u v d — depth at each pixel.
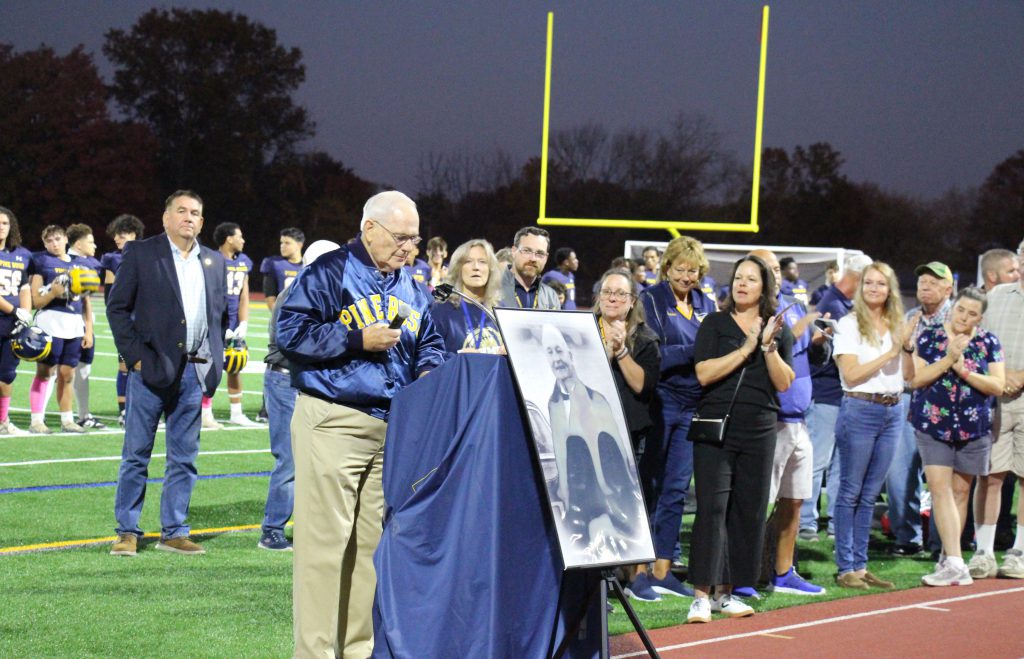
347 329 3.87
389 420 3.74
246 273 11.20
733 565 5.34
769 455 5.29
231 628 4.73
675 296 6.04
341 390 3.89
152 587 5.32
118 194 45.69
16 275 9.57
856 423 6.19
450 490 3.52
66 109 44.75
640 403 5.59
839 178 44.66
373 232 4.03
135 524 5.98
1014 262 7.45
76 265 10.00
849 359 6.17
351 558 4.11
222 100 48.66
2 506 6.88
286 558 6.10
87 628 4.61
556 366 3.59
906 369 6.54
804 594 5.99
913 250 45.12
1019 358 6.72
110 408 12.09
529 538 3.49
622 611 5.42
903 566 6.95
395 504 3.69
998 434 6.59
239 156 48.78
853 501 6.24
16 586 5.19
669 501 5.88
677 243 6.00
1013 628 5.32
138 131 46.50
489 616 3.34
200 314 6.07
